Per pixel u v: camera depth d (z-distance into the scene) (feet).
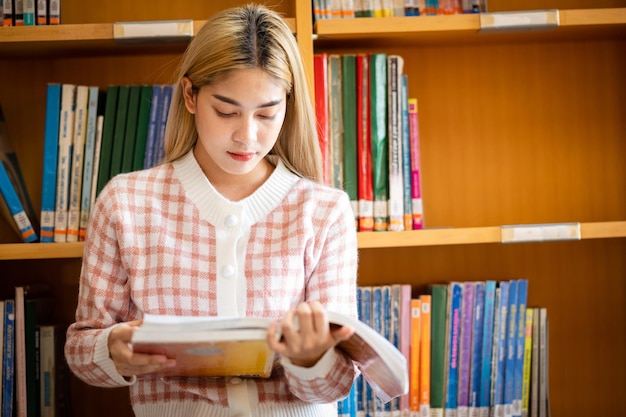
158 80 5.88
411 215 5.27
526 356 5.46
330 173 5.21
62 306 5.80
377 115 5.23
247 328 3.19
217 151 3.93
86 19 5.87
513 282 5.44
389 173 5.22
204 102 3.91
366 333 3.30
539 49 6.06
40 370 5.19
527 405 5.47
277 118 3.96
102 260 4.09
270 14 4.14
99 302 4.02
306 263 4.16
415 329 5.34
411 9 5.36
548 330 5.95
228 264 4.03
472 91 6.03
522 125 6.06
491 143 6.03
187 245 4.08
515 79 6.06
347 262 4.21
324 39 5.41
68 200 5.16
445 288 5.37
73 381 5.77
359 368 4.00
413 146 5.33
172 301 3.98
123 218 4.08
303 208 4.20
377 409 5.32
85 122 5.21
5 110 5.79
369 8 5.31
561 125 6.06
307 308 3.28
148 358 3.36
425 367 5.34
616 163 6.06
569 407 6.01
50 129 5.16
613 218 6.05
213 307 3.98
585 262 6.06
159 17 5.91
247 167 3.95
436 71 6.01
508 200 6.02
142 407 4.06
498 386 5.40
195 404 3.97
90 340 3.79
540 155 6.06
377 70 5.25
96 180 5.18
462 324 5.38
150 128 5.24
